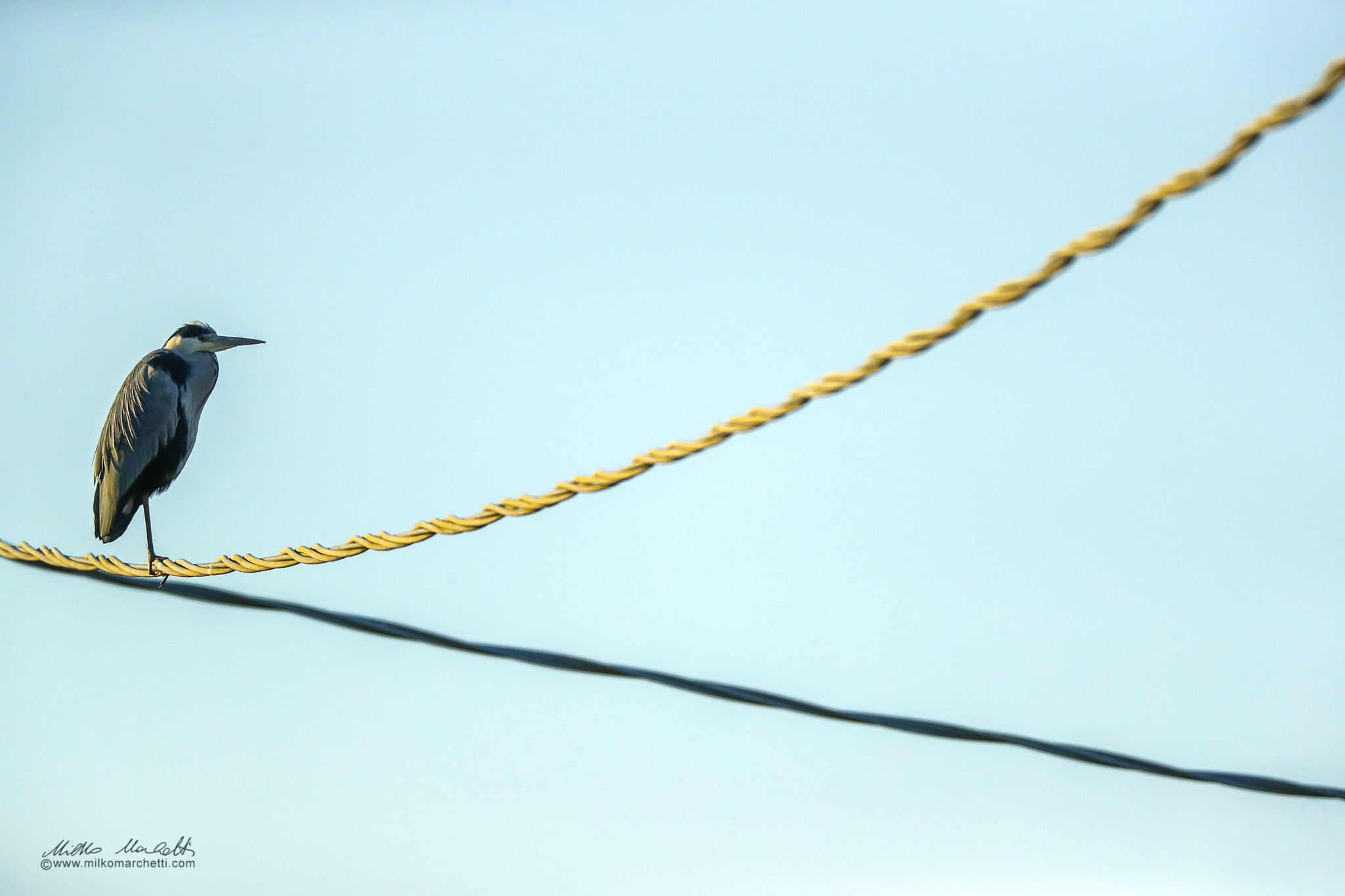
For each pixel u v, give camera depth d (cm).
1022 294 2136
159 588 2733
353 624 2723
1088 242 2073
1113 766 2716
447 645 2725
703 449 2578
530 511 2694
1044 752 2716
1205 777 2717
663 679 2720
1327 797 2716
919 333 2245
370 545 2711
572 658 2720
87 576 2739
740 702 2719
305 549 2717
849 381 2334
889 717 2717
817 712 2719
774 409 2445
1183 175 2000
